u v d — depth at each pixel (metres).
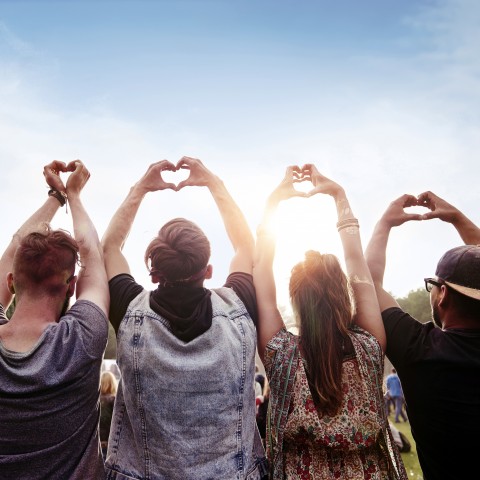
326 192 2.09
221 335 1.65
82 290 1.71
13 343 1.52
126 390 1.63
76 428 1.54
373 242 2.16
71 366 1.51
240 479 1.58
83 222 1.87
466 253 1.82
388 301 1.96
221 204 2.10
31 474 1.46
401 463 1.78
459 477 1.68
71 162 2.01
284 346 1.79
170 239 1.66
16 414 1.45
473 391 1.68
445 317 1.84
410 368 1.78
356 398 1.71
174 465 1.53
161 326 1.62
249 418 1.68
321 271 1.84
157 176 2.10
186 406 1.55
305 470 1.67
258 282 1.90
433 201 2.21
